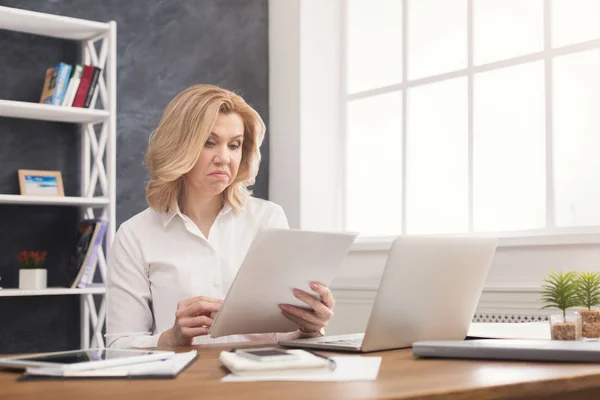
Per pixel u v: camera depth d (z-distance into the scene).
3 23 3.54
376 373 1.26
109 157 3.67
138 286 2.31
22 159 3.70
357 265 4.01
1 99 3.66
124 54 4.03
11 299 3.66
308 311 1.86
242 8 4.42
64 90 3.57
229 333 1.83
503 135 3.66
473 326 2.18
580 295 2.22
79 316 3.81
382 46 4.24
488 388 1.15
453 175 3.87
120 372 1.25
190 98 2.24
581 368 1.35
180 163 2.20
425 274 1.64
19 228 3.70
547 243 3.23
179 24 4.21
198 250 2.36
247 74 4.43
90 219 3.71
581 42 3.36
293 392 1.08
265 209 2.52
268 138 4.48
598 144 3.31
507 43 3.65
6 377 1.28
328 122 4.39
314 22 4.36
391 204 4.16
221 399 1.02
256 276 1.69
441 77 3.93
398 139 4.13
